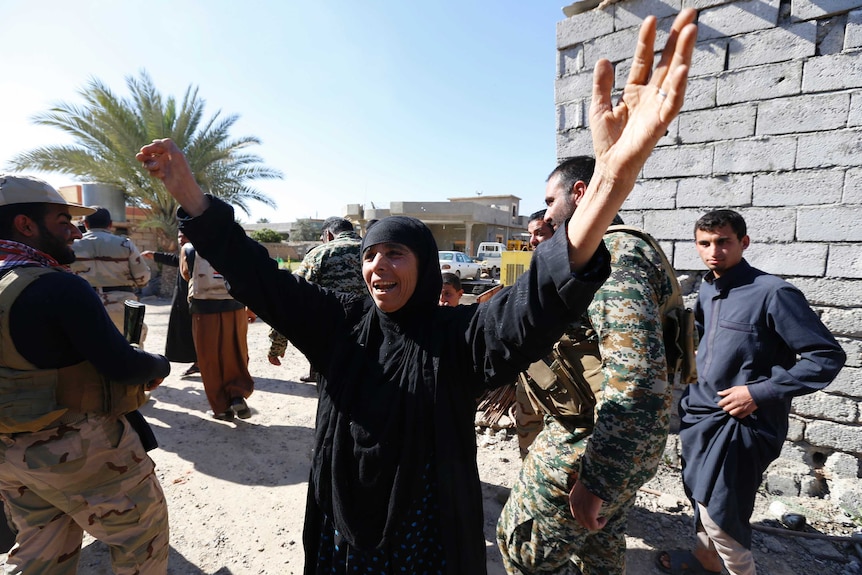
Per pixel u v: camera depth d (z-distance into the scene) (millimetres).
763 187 3219
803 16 3025
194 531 2646
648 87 877
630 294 1353
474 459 1255
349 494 1212
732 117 3305
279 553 2488
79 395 1528
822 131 3006
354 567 1267
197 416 4258
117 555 1682
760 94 3197
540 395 1637
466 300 11234
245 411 4055
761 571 2400
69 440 1507
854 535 2619
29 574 1571
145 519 1699
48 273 1489
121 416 1666
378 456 1167
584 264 996
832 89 2961
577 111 3857
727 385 2117
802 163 3080
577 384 1540
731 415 2023
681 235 3535
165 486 3098
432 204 29547
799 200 3102
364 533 1187
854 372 2967
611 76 947
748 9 3205
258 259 1289
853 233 2936
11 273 1453
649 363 1293
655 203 3641
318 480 1268
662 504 2943
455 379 1212
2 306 1396
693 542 2633
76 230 1730
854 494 2834
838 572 2402
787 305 2004
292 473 3301
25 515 1580
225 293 3838
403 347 1248
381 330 1317
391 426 1170
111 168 13094
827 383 1879
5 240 1529
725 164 3346
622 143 891
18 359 1426
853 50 2889
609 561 1740
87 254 3871
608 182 923
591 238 964
